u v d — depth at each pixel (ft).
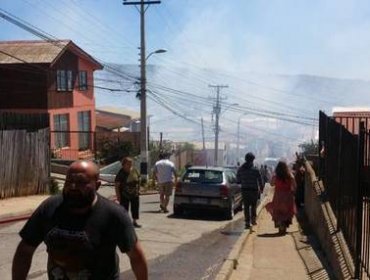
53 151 114.52
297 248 38.24
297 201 65.51
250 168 47.75
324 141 47.44
